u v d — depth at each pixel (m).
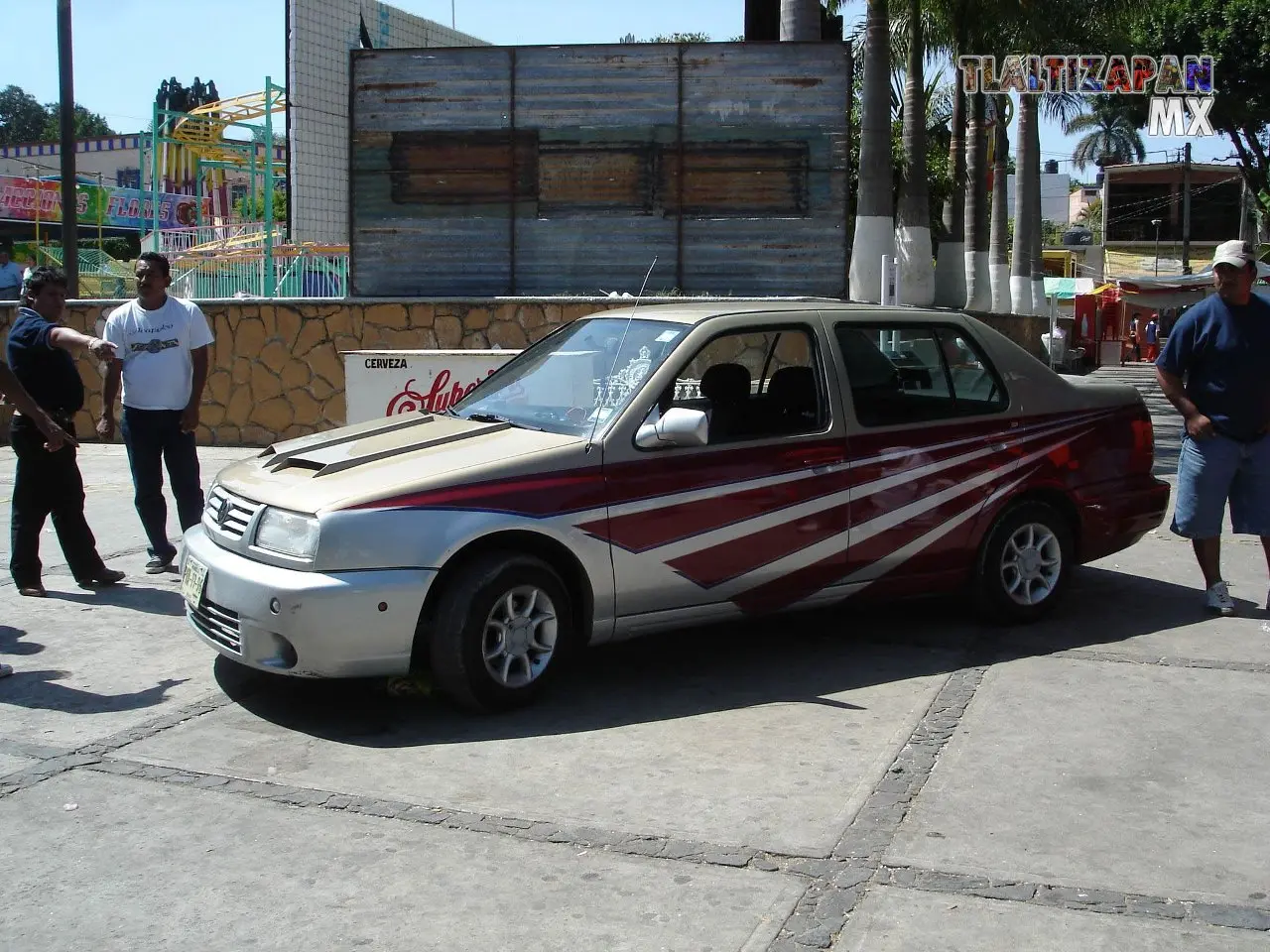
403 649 4.84
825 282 13.43
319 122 18.72
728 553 5.49
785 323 5.86
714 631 6.46
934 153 25.92
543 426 5.56
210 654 5.99
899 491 5.93
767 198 13.42
